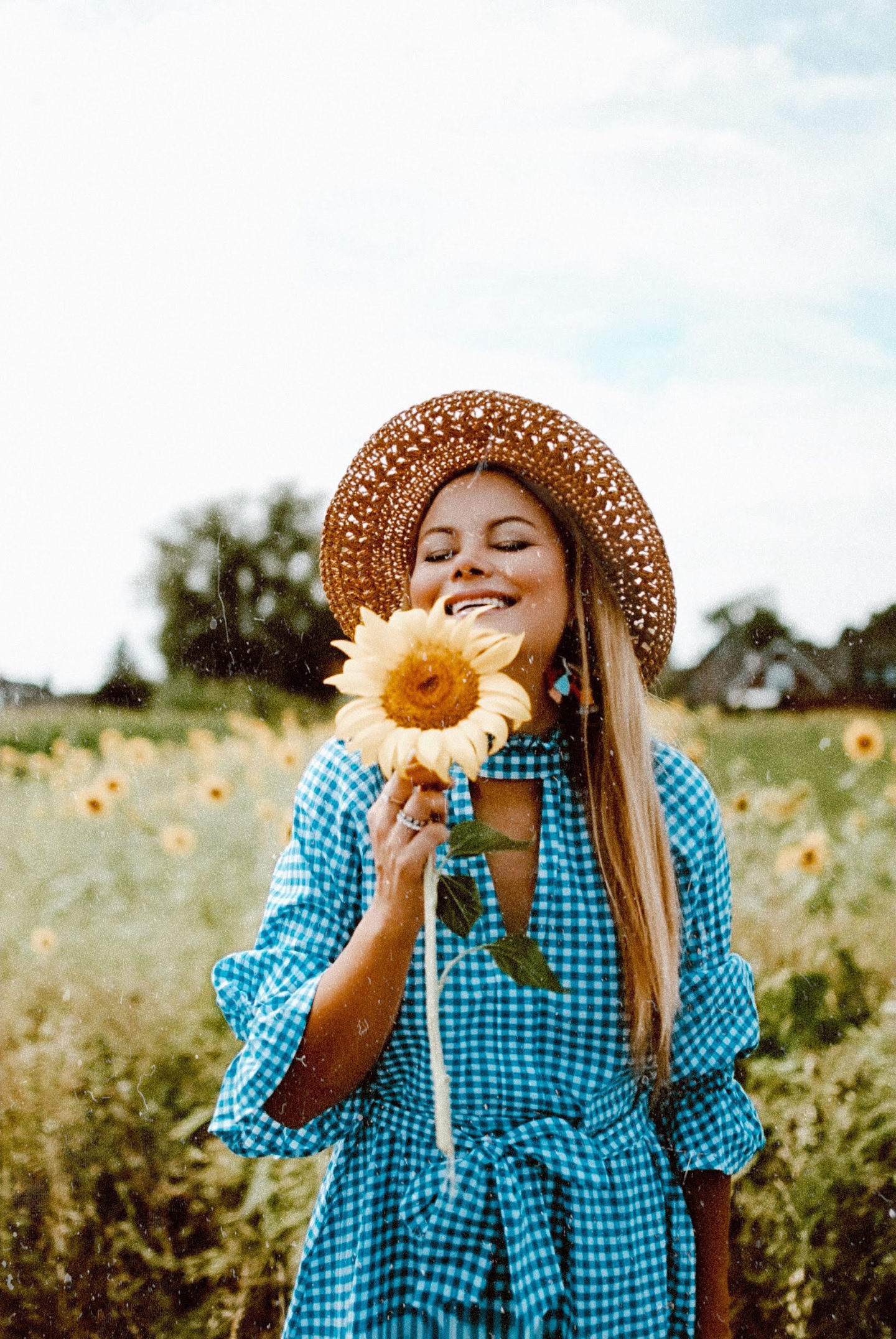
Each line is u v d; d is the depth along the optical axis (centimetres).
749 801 336
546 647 139
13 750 478
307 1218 218
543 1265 122
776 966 270
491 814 135
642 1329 129
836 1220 217
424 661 106
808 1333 208
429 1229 124
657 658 164
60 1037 263
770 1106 230
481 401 147
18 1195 231
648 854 134
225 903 323
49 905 316
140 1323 212
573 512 146
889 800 330
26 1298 214
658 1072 140
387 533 162
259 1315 212
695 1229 144
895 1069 232
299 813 138
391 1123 131
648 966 131
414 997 128
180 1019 272
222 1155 235
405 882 115
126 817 385
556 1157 126
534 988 126
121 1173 234
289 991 127
